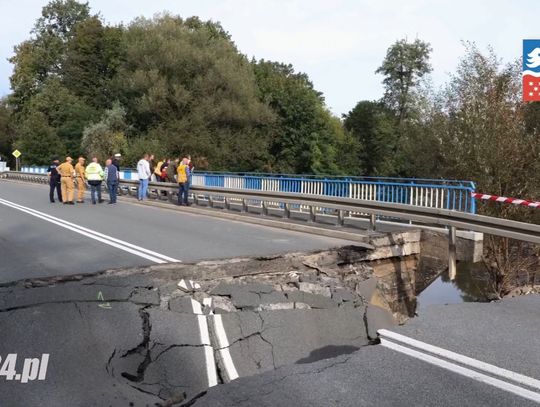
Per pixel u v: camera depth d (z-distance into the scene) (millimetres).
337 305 7465
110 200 20359
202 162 43594
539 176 15273
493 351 5488
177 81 45062
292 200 14289
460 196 11602
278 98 50500
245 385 4820
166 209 18484
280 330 6242
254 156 48500
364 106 60688
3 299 6121
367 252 10219
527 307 7344
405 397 4426
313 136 50781
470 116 16516
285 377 4961
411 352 5512
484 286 14727
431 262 11125
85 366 5020
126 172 30391
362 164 58719
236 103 46062
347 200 12438
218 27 60469
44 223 13844
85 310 5961
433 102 22578
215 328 6004
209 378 5164
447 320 6688
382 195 14336
